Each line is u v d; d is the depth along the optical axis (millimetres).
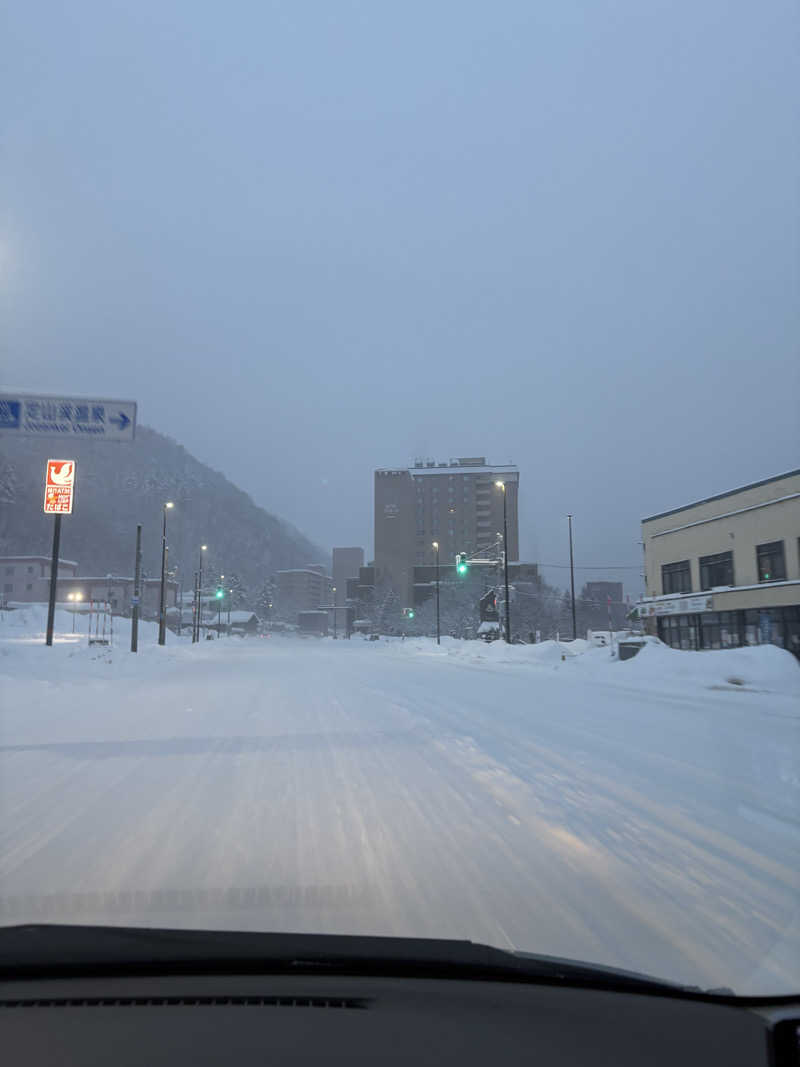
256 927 3492
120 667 24281
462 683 19281
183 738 9773
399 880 4223
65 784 6914
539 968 2760
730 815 5684
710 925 3545
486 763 7848
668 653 20375
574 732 10102
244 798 6316
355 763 7902
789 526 30203
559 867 4461
